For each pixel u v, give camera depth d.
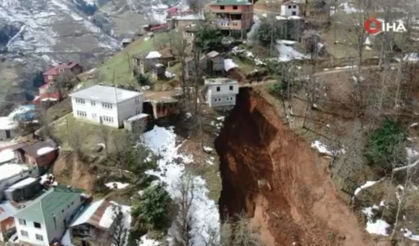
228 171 65.81
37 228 54.53
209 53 83.06
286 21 92.75
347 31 94.56
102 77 90.62
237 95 76.44
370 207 57.47
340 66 83.25
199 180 61.88
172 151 66.19
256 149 70.62
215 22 92.94
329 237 57.22
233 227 57.69
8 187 62.91
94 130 69.50
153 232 54.59
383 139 61.38
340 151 63.75
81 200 59.62
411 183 57.91
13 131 81.38
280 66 80.25
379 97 70.31
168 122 70.62
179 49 82.62
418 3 105.56
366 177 60.44
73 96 73.56
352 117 69.56
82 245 54.81
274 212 62.03
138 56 85.88
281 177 66.38
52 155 68.50
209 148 66.81
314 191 62.28
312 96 71.69
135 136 66.12
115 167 62.94
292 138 69.19
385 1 100.19
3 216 58.72
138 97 71.00
